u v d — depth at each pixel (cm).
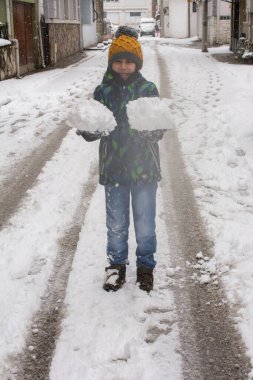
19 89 1259
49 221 480
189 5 4331
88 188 569
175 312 331
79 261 401
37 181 597
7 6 1509
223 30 3086
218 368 280
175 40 3847
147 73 1495
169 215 486
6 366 285
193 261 398
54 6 1952
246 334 306
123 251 355
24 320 325
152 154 333
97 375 274
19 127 869
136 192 337
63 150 723
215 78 1345
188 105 991
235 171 599
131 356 288
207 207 500
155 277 373
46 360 291
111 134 330
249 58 1766
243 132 751
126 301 342
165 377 273
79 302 343
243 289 351
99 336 306
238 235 429
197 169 616
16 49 1516
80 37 2673
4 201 539
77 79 1451
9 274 384
